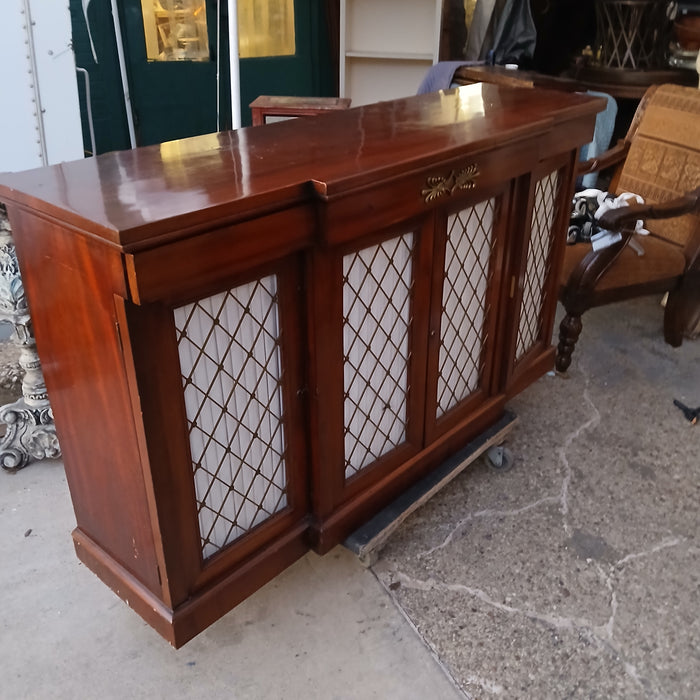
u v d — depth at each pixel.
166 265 0.91
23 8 1.81
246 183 1.05
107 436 1.13
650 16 3.13
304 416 1.32
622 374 2.35
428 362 1.54
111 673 1.33
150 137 3.37
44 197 0.98
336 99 2.39
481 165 1.39
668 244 2.35
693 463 1.92
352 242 1.21
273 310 1.17
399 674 1.33
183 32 3.24
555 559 1.60
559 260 1.96
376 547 1.54
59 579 1.53
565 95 1.83
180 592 1.19
